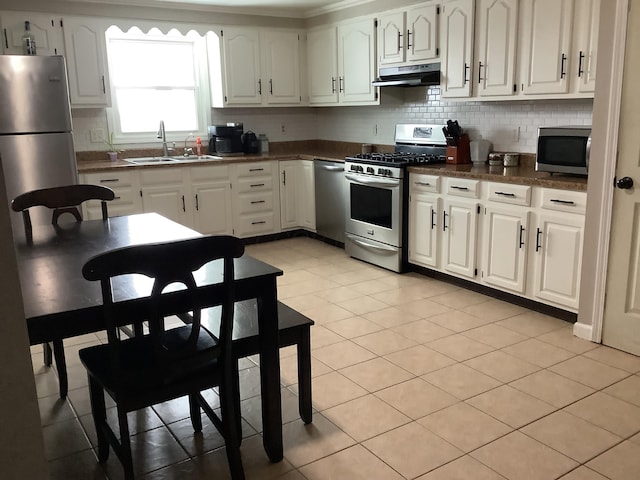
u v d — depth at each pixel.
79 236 2.57
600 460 2.11
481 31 3.90
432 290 4.07
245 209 5.47
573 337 3.20
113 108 5.34
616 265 2.96
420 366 2.89
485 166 4.16
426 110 4.94
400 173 4.27
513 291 3.63
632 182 2.82
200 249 1.73
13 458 1.29
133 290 1.80
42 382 2.86
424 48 4.39
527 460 2.12
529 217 3.44
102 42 4.82
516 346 3.10
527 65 3.63
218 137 5.59
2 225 1.18
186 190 5.10
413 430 2.34
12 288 1.21
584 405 2.49
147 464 2.18
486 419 2.40
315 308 3.76
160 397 1.88
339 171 5.05
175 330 2.19
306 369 2.33
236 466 1.99
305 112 6.34
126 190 4.80
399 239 4.41
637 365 2.85
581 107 3.72
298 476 2.07
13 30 4.45
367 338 3.25
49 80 4.03
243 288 1.96
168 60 5.59
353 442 2.27
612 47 2.80
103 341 3.33
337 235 5.25
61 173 4.18
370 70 4.99
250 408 2.58
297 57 5.80
